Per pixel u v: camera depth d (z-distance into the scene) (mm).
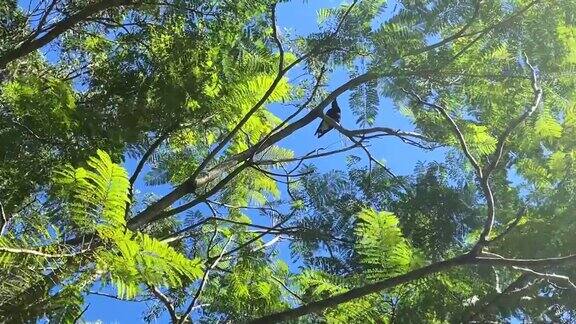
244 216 7535
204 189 7586
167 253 2691
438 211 6227
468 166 6805
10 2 6844
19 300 2775
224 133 7809
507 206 6391
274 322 3834
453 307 4422
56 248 2791
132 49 6871
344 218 6320
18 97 5621
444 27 6320
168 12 6660
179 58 6590
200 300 6031
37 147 5555
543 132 6352
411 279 3891
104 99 6590
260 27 6645
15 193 5230
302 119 6949
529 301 5070
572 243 5539
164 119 6742
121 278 2711
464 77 6707
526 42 6402
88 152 5766
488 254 4191
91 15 6871
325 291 5000
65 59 7598
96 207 2705
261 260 6289
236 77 6828
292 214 6629
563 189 6070
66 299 2818
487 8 6363
